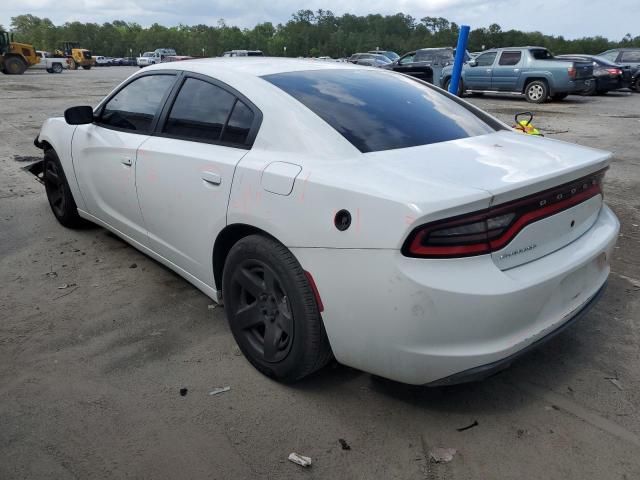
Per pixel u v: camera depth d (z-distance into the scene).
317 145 2.51
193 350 3.05
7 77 29.88
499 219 2.15
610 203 5.88
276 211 2.47
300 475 2.19
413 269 2.06
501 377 2.80
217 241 2.92
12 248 4.52
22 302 3.60
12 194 6.07
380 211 2.11
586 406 2.58
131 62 79.75
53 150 4.68
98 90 19.86
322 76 3.12
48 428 2.44
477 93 20.36
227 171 2.74
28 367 2.89
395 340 2.17
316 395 2.66
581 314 2.58
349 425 2.46
